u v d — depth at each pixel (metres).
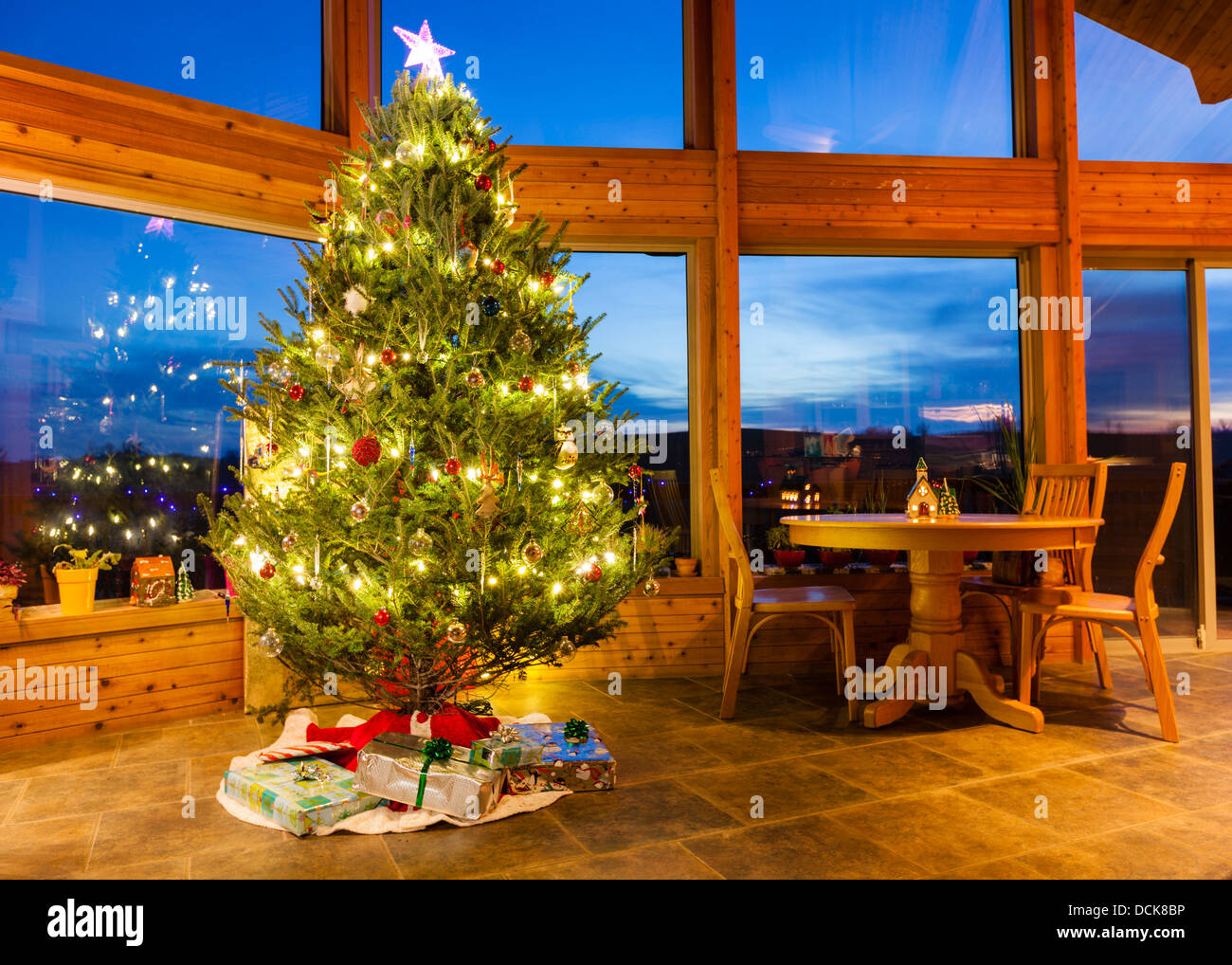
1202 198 4.92
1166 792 2.76
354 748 2.99
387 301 2.95
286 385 2.98
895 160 4.74
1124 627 5.01
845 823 2.54
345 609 2.72
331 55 4.20
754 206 4.64
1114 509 5.00
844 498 4.90
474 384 2.77
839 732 3.50
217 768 3.12
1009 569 3.92
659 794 2.80
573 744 3.00
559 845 2.41
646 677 4.52
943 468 4.97
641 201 4.55
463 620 2.72
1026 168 4.80
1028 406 4.95
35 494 3.57
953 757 3.14
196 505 4.00
